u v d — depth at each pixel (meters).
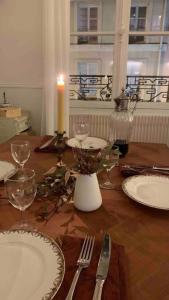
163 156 1.38
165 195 0.94
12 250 0.62
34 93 2.64
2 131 2.32
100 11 2.51
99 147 1.36
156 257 0.64
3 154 1.34
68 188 0.92
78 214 0.82
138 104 2.68
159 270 0.59
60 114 1.32
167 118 2.47
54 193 0.91
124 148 1.32
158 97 2.73
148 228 0.76
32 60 2.55
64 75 2.40
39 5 2.39
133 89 2.71
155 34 2.52
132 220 0.80
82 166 0.80
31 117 2.71
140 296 0.52
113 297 0.51
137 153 1.41
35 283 0.53
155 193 0.95
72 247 0.65
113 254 0.63
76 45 2.63
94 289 0.53
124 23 2.46
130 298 0.52
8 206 0.86
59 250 0.61
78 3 2.52
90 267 0.59
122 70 2.59
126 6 2.41
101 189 0.99
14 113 2.35
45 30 2.31
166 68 2.67
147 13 2.48
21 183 0.81
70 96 2.73
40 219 0.78
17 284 0.53
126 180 1.02
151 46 2.59
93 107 2.73
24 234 0.66
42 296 0.49
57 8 2.25
